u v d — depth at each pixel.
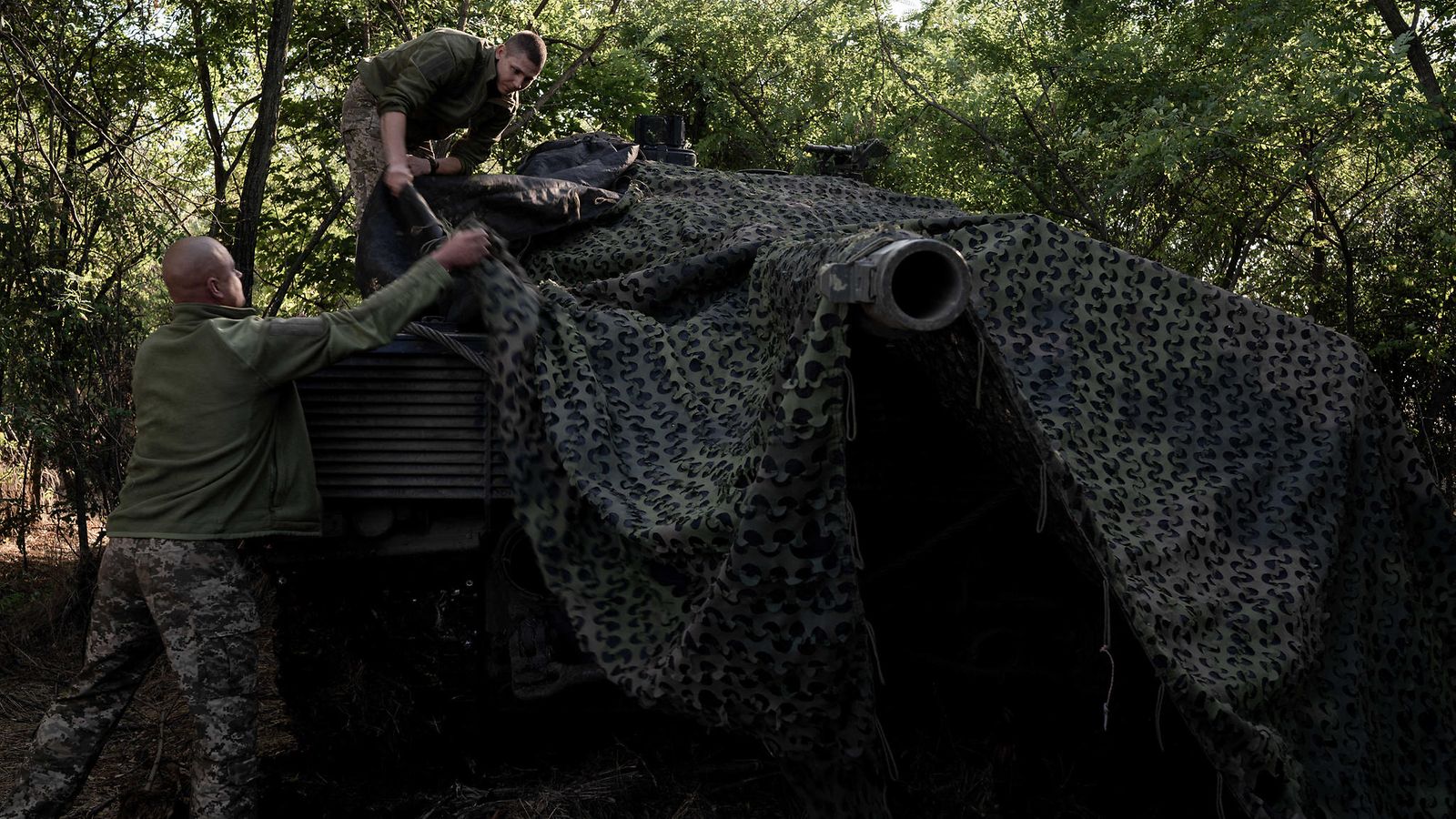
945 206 5.23
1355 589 3.33
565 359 3.38
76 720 3.28
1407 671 3.30
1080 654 3.77
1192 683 2.74
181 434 3.15
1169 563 2.96
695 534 2.84
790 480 2.59
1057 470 2.77
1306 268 9.43
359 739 3.81
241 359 3.14
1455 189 8.38
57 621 6.25
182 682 3.16
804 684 2.74
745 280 3.75
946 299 2.47
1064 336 3.16
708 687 2.81
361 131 4.49
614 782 3.60
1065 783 3.65
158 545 3.14
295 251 12.38
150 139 12.09
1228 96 9.27
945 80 13.55
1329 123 8.96
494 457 3.46
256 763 3.25
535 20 13.11
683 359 3.50
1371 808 3.08
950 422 3.64
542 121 13.13
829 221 4.52
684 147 5.83
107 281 7.18
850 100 16.66
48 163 6.87
